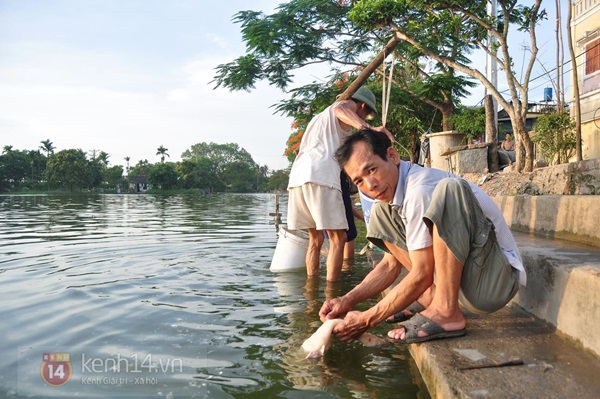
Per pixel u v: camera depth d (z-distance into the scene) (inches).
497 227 87.4
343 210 157.9
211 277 169.2
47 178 3777.1
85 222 463.8
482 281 84.7
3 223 447.5
